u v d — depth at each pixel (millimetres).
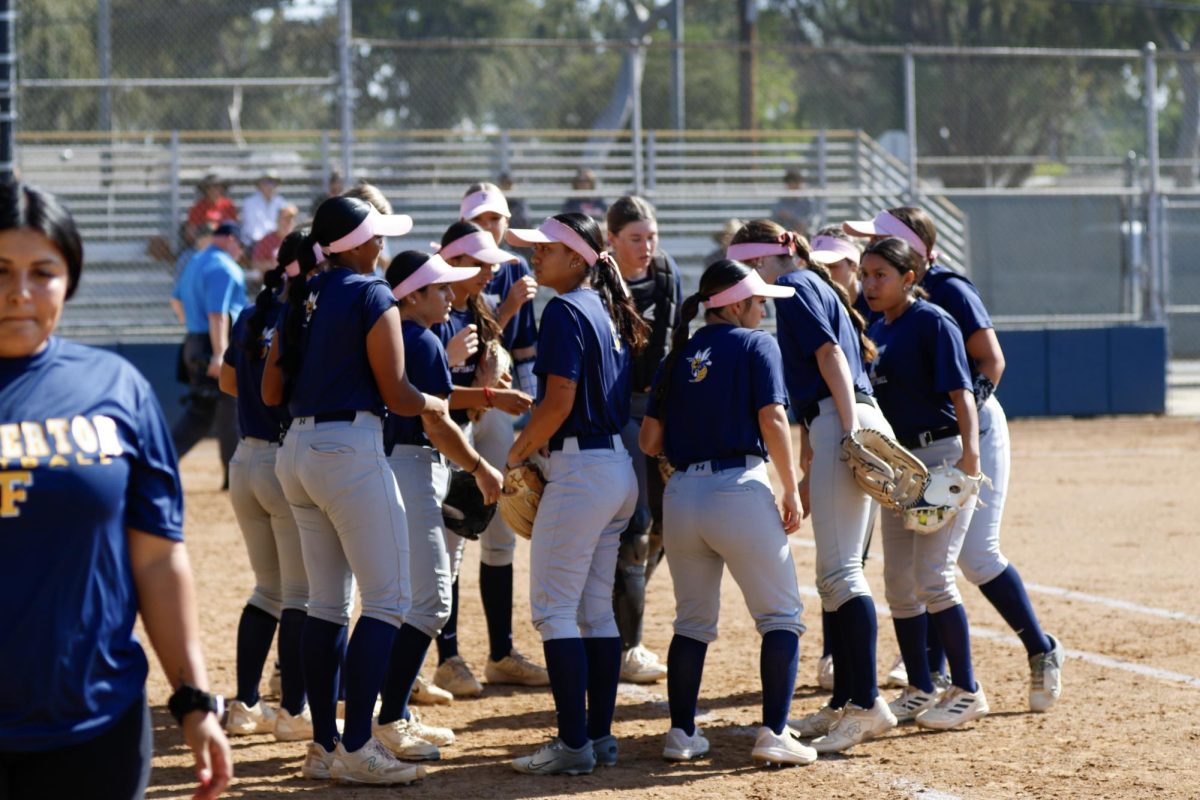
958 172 37438
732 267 6676
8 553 3557
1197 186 34688
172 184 25312
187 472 19109
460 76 40406
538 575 6633
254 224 22891
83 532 3617
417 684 8156
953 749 6988
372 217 6273
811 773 6602
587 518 6531
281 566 7254
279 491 7000
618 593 8648
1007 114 37375
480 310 7645
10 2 20266
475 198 8539
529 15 46875
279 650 7332
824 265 7957
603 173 27078
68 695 3621
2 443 3570
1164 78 42656
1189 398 28344
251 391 7031
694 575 6789
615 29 48375
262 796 6289
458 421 7684
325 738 6590
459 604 11023
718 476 6582
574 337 6461
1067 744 7020
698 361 6633
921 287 7789
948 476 6906
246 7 30125
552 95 43156
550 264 6730
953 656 7434
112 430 3691
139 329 24109
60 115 36406
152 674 8789
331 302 6160
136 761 3760
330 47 38281
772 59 44125
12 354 3664
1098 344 25047
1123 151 37469
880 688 8367
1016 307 30875
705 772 6648
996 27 41219
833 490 6941
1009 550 13367
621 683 8672
